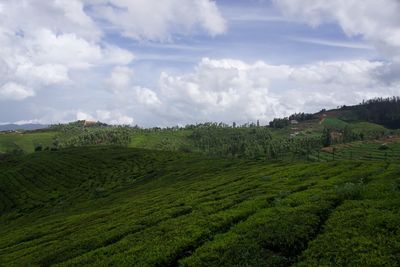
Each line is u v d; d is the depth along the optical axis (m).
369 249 21.17
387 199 30.81
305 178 52.47
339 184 43.28
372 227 24.17
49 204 116.81
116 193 105.75
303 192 38.56
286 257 23.19
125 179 130.38
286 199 35.59
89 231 41.31
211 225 30.62
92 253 29.53
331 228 25.41
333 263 20.25
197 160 146.62
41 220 85.75
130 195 91.12
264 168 83.44
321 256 21.45
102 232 38.66
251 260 22.53
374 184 37.53
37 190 136.62
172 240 28.27
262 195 40.88
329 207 30.94
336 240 22.97
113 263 25.67
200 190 61.28
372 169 55.34
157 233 31.25
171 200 53.38
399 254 20.20
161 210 43.19
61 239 42.06
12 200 128.62
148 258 25.33
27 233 57.31
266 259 22.56
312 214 28.70
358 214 27.17
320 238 24.00
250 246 24.22
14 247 46.16
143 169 143.38
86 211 78.38
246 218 32.22
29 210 114.12
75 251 32.81
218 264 22.81
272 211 31.50
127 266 24.69
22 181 150.75
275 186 47.34
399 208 27.50
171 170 128.00
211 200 45.41
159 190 82.50
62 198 121.56
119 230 35.91
